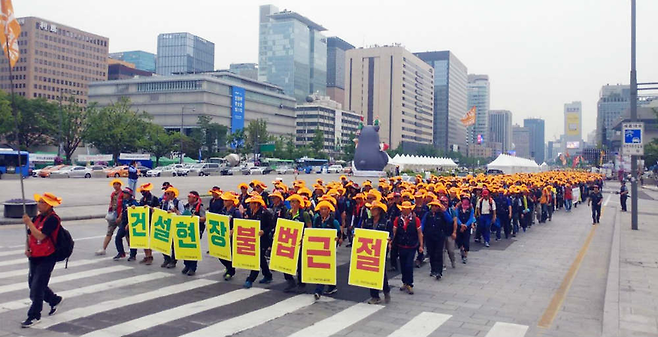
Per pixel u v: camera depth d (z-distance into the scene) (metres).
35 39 147.75
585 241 19.05
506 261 14.62
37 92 148.00
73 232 18.02
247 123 137.75
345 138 171.75
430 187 17.75
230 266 11.34
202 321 8.21
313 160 110.75
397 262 13.61
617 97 197.12
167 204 12.60
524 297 10.45
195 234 11.54
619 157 55.72
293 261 10.20
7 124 71.31
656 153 80.44
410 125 183.12
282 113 154.38
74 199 29.33
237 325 8.05
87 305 8.95
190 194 11.87
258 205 10.85
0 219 19.69
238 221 10.75
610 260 14.15
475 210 17.47
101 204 27.33
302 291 10.51
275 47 186.75
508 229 19.30
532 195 23.86
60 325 7.80
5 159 53.56
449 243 13.26
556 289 11.20
